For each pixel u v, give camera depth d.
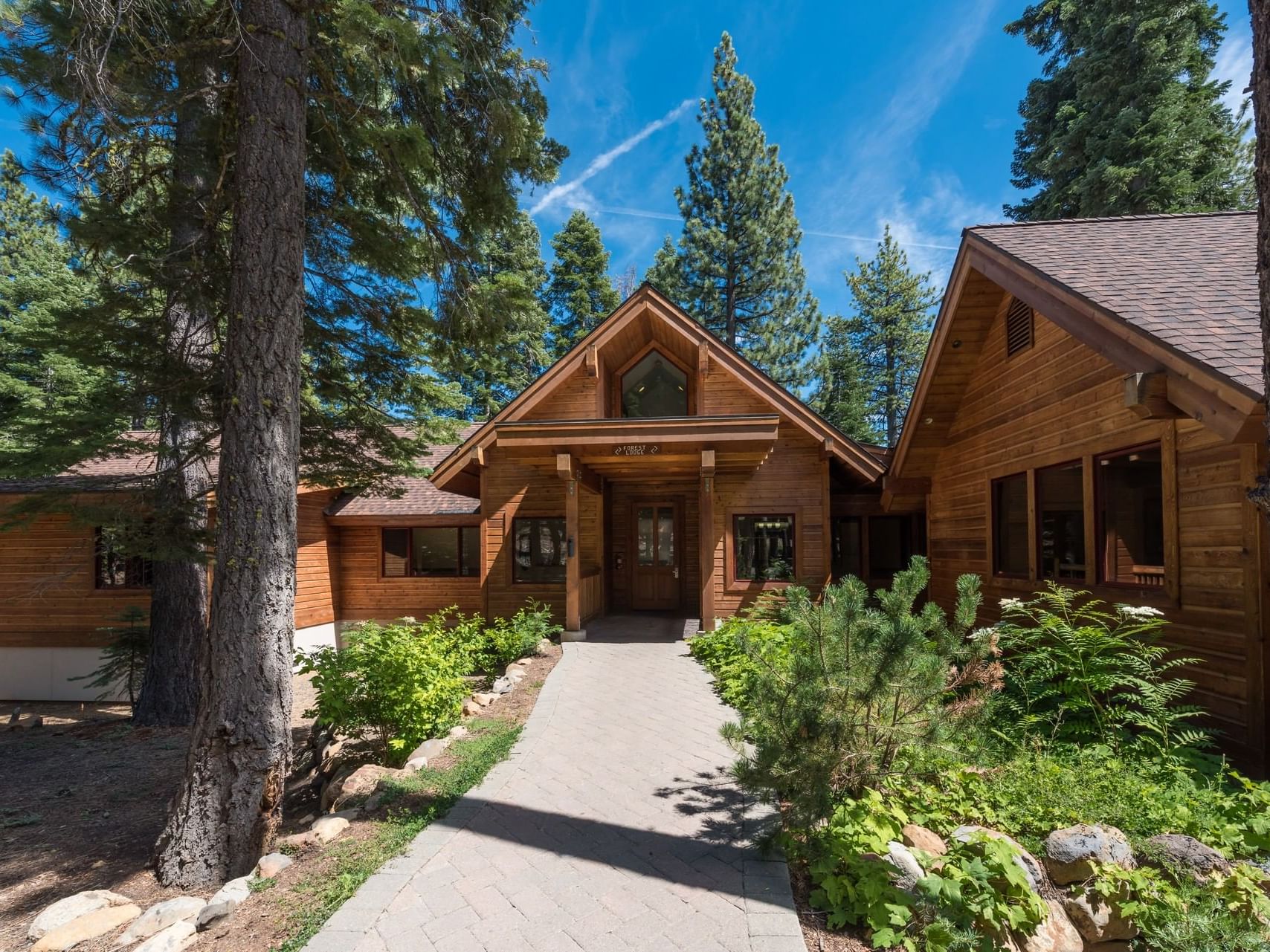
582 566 11.04
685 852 3.54
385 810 4.18
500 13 6.09
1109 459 6.43
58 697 11.64
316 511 13.54
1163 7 14.82
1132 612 4.89
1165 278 5.86
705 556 9.73
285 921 2.97
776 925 2.82
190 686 9.23
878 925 2.68
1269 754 4.48
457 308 7.09
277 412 4.63
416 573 14.42
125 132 5.26
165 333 7.05
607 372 12.16
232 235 4.86
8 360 13.66
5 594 11.89
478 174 6.63
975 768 4.10
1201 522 5.11
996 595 8.67
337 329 8.09
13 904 4.09
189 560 7.88
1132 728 5.39
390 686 5.40
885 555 13.80
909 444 10.56
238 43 4.95
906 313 29.81
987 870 2.81
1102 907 2.89
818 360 24.23
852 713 3.54
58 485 10.85
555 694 6.96
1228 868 3.07
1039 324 7.61
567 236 28.81
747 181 22.72
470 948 2.70
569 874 3.31
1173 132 14.77
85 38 4.72
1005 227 7.91
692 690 7.10
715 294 23.00
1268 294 2.84
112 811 5.99
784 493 11.23
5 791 6.63
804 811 3.14
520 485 11.96
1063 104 17.03
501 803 4.21
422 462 16.05
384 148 6.04
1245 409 4.01
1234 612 4.79
